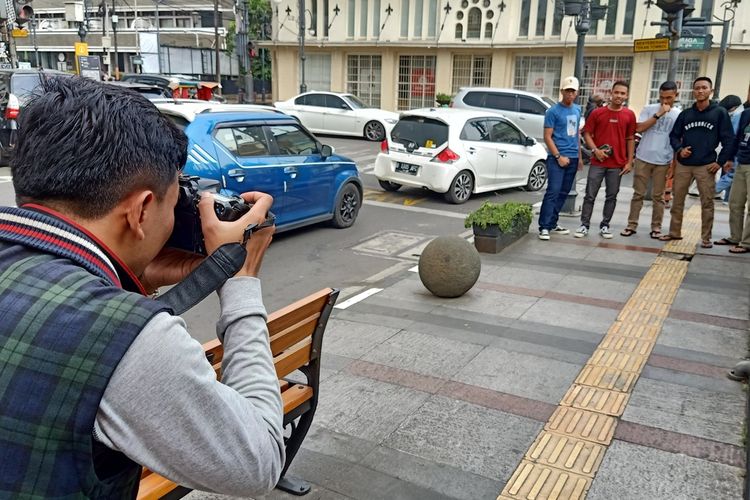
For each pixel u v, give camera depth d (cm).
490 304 566
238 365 122
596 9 1092
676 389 405
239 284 130
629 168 800
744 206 752
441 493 301
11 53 1967
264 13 3212
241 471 110
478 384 411
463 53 2611
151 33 3744
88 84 117
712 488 305
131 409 99
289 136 817
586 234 828
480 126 1156
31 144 109
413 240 861
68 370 97
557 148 781
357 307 559
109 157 109
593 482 309
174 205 125
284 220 813
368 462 325
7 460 97
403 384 410
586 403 387
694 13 2206
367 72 2805
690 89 2306
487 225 737
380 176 1162
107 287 106
